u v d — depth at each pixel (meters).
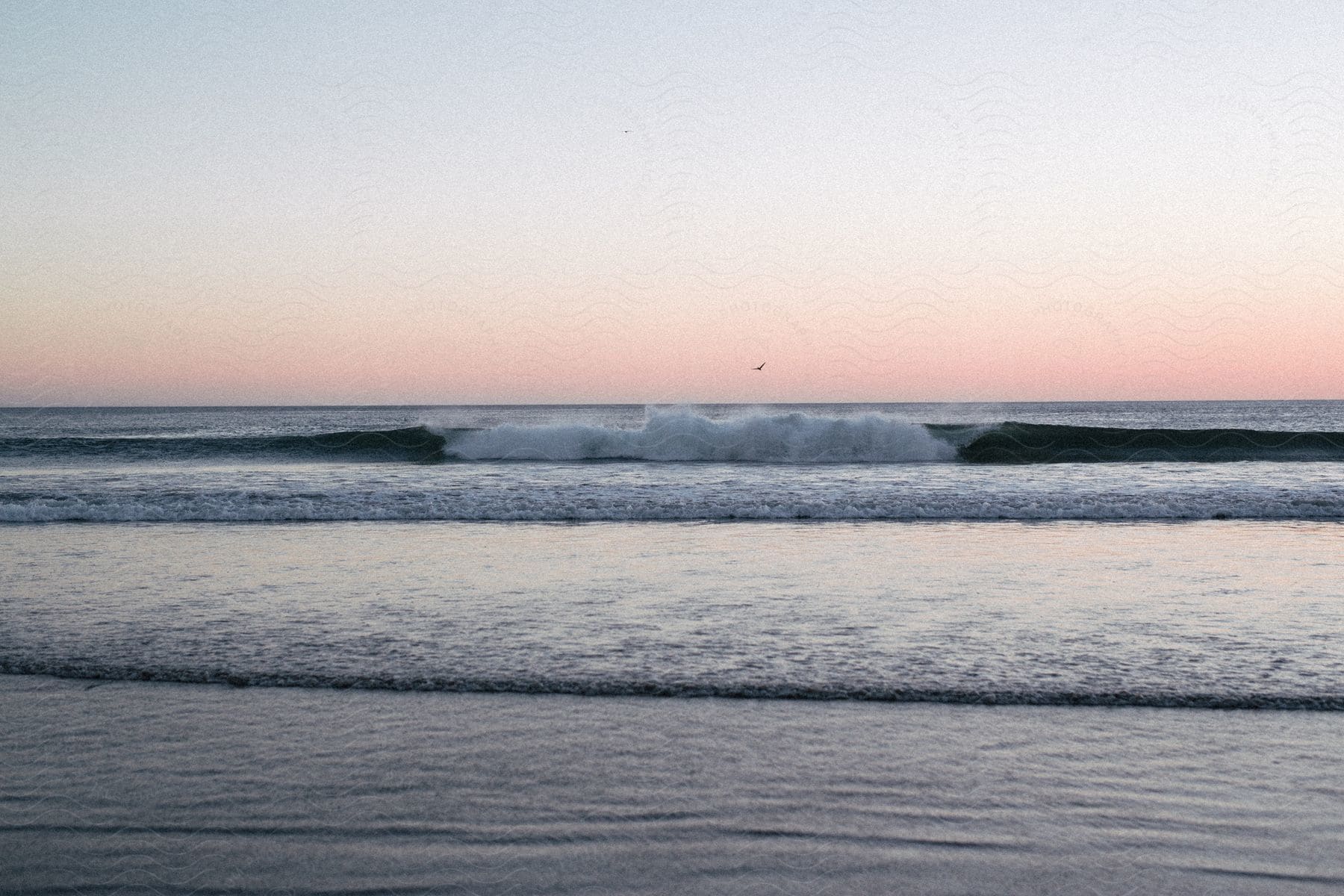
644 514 8.98
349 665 3.78
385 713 3.25
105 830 2.46
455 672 3.68
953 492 10.21
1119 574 5.81
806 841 2.37
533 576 5.79
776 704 3.32
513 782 2.70
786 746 2.95
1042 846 2.34
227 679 3.62
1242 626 4.41
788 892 2.14
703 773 2.75
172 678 3.64
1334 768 2.78
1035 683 3.49
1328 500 9.10
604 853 2.31
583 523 8.56
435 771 2.78
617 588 5.39
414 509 9.10
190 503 9.49
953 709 3.27
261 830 2.45
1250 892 2.15
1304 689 3.43
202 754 2.92
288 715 3.25
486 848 2.34
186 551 6.97
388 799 2.60
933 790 2.64
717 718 3.20
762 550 6.86
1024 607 4.86
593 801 2.58
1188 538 7.47
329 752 2.93
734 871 2.24
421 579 5.70
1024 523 8.50
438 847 2.35
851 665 3.75
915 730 3.07
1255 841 2.37
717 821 2.47
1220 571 5.91
